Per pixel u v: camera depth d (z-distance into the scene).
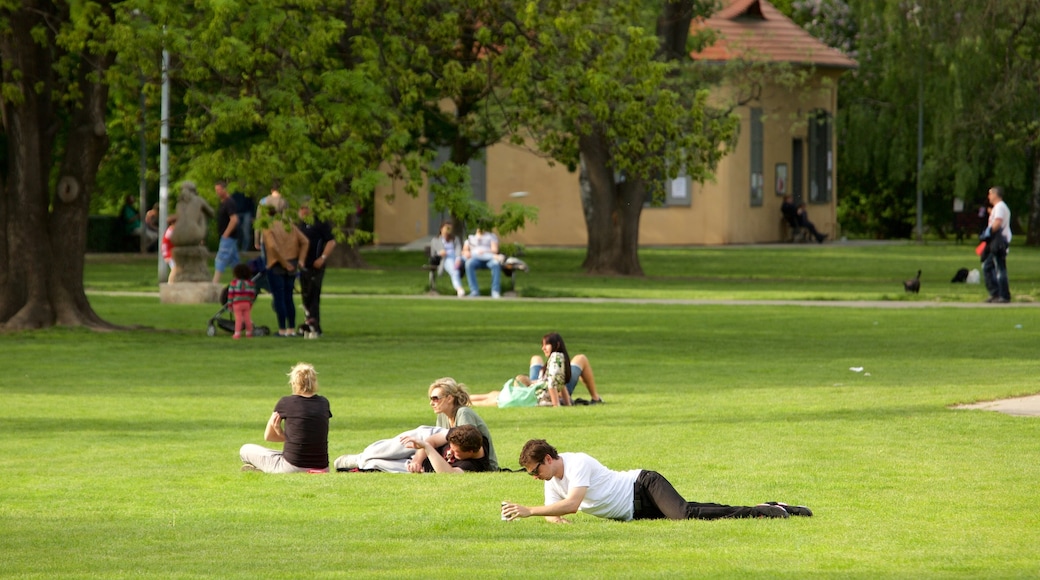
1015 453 34.19
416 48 71.19
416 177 70.12
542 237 177.12
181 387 52.62
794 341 69.69
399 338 71.31
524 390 47.22
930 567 20.92
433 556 22.39
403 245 174.00
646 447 35.97
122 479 32.19
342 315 84.81
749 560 21.59
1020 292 100.12
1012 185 164.75
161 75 67.19
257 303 93.50
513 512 25.33
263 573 20.91
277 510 27.75
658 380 54.28
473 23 72.62
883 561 21.44
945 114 142.12
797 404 45.38
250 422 43.19
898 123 181.00
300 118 65.69
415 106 103.69
